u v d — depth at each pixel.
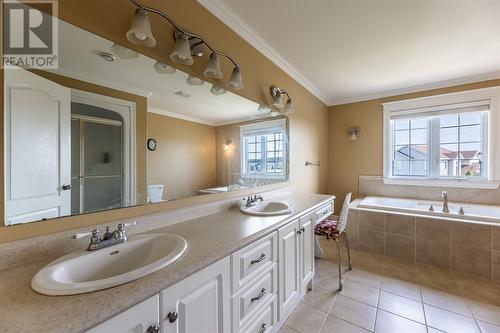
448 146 3.16
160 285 0.72
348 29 1.87
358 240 2.85
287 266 1.54
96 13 1.02
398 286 2.02
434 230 2.41
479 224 2.20
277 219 1.49
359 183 3.74
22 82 0.86
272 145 2.40
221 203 1.73
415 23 1.78
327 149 3.99
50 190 0.94
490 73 2.76
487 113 2.88
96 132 1.10
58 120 0.97
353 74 2.81
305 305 1.77
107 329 0.60
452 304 1.77
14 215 0.83
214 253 0.95
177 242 1.02
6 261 0.80
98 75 1.10
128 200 1.22
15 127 0.84
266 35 1.96
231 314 1.06
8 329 0.52
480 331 1.49
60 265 0.80
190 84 1.53
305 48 2.18
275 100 2.19
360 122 3.72
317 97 3.48
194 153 1.61
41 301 0.62
